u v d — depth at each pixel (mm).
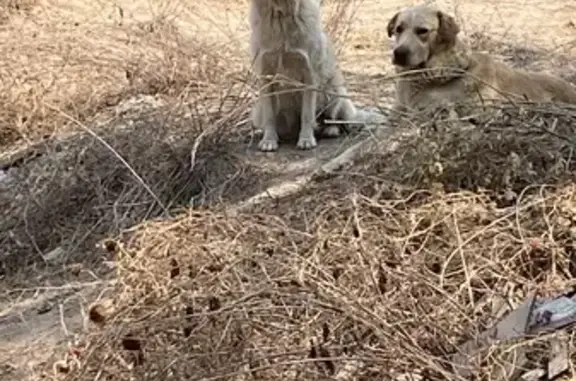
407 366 3787
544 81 5371
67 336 4250
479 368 3764
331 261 4160
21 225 5332
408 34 5223
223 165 5469
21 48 6641
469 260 4184
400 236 4328
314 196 4750
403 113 4988
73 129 5930
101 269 4973
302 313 3955
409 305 3992
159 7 7254
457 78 5219
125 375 3895
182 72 6223
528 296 4020
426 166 4613
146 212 5219
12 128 6078
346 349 3855
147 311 3996
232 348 3867
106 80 6391
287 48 5695
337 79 5832
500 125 4699
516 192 4570
